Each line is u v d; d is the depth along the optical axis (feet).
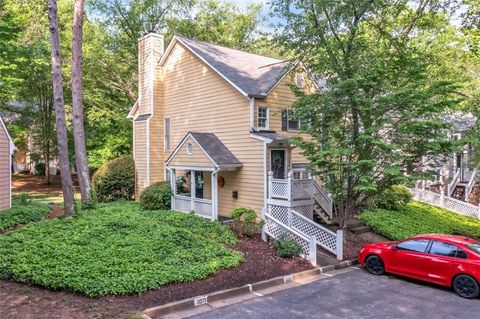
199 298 25.53
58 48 46.42
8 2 60.34
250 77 54.95
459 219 61.72
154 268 28.68
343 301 26.78
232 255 34.42
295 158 53.72
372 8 44.47
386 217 53.67
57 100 46.32
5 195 49.78
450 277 28.81
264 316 23.71
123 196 67.77
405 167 39.58
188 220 45.85
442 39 61.57
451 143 35.83
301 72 50.57
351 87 37.19
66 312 21.97
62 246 31.55
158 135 66.80
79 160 52.42
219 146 52.90
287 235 38.91
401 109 38.29
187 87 61.41
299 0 42.01
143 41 68.54
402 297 27.84
